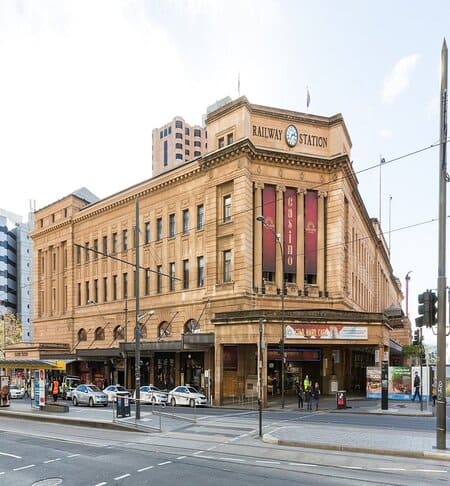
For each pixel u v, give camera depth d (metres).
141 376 49.69
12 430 22.81
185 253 45.94
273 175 41.50
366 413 28.17
